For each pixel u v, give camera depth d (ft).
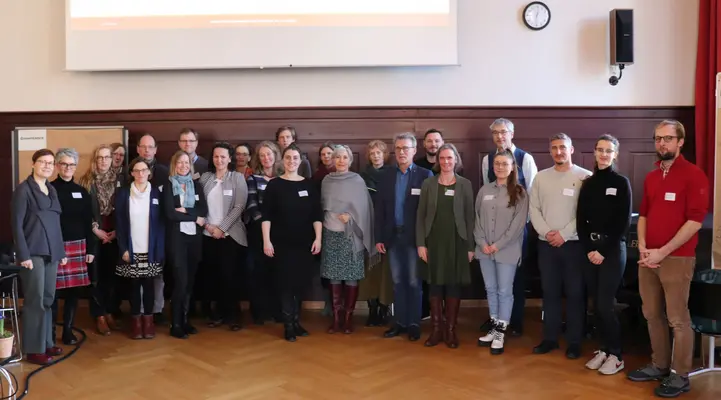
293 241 14.97
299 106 18.66
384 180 15.15
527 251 15.99
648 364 12.47
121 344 14.96
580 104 18.63
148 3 18.24
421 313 15.65
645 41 18.58
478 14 18.54
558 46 18.56
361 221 15.10
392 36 18.15
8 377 11.72
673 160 11.76
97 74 18.70
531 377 12.44
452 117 18.65
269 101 18.65
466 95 18.63
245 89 18.66
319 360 13.60
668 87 18.62
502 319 14.23
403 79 18.61
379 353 14.08
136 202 15.21
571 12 18.51
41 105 18.84
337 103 18.63
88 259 14.94
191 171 16.05
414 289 15.10
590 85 18.62
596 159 12.88
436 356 13.84
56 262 13.78
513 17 18.54
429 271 14.38
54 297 14.10
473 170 18.69
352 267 15.14
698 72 18.24
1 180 18.94
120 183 16.31
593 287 13.11
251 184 16.29
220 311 16.80
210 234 15.90
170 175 15.29
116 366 13.29
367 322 16.58
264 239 15.01
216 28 18.22
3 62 18.85
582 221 12.92
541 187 13.71
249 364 13.35
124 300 18.86
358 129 18.70
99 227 16.16
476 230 14.44
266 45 18.21
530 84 18.63
